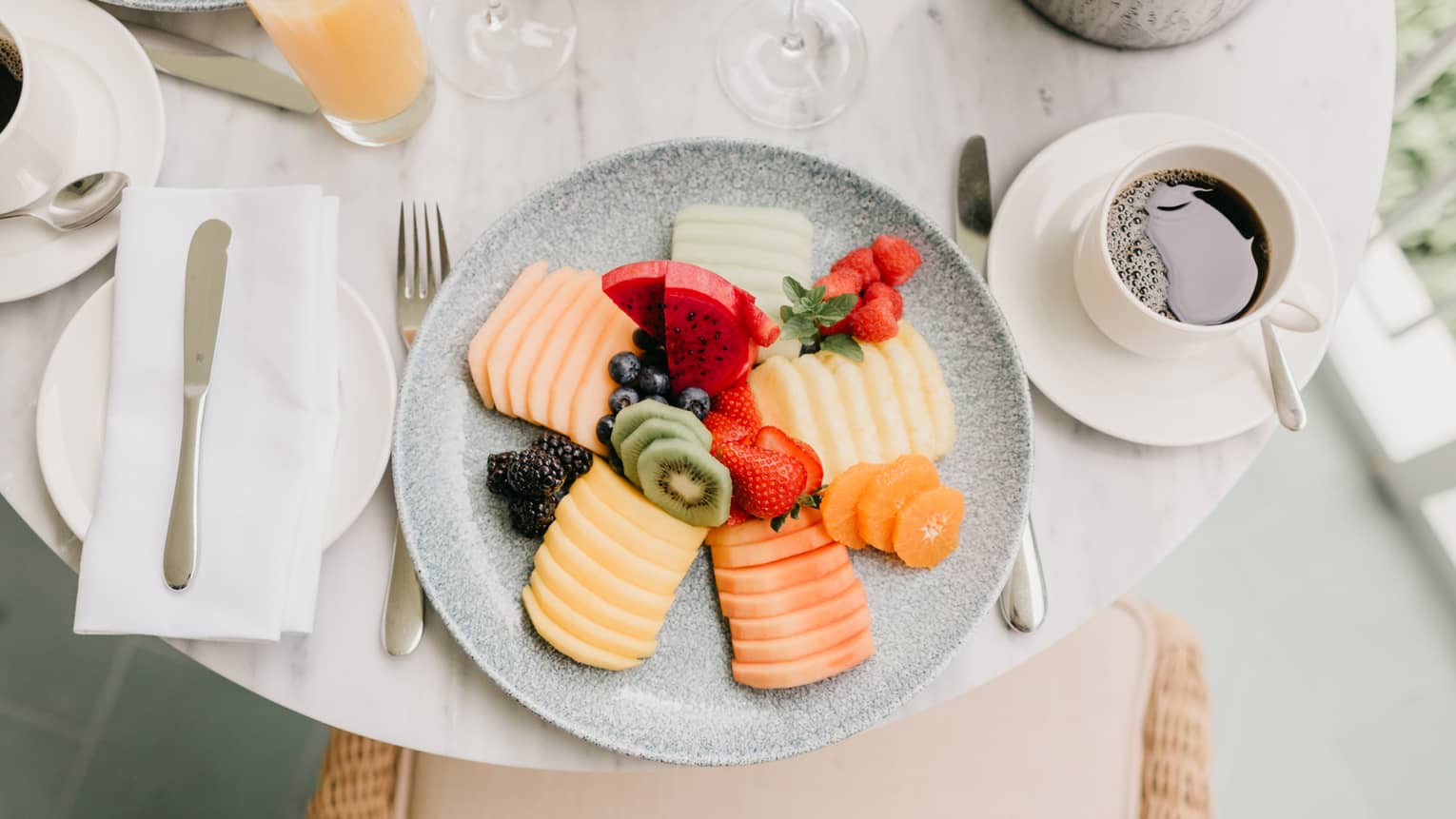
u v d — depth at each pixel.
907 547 0.96
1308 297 1.01
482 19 1.12
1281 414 0.99
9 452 0.99
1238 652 2.02
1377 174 1.11
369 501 0.99
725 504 0.92
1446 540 2.01
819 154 1.07
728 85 1.12
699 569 1.01
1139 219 0.99
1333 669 2.02
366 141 1.08
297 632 0.93
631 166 1.04
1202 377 1.02
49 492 0.95
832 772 1.26
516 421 1.03
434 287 1.05
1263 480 2.10
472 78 1.11
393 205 1.08
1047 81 1.13
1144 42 1.11
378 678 0.96
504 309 1.02
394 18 0.96
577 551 0.97
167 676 1.84
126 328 0.96
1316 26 1.15
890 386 1.01
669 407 0.97
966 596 0.97
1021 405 0.99
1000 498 0.99
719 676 0.98
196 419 0.95
